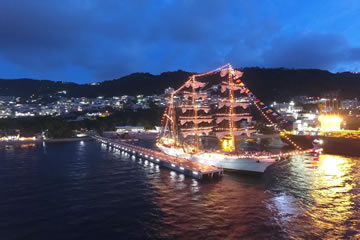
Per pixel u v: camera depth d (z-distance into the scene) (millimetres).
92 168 58031
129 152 86812
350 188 39062
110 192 37969
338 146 76875
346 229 25047
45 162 67438
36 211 30250
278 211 29781
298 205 31766
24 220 27578
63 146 111938
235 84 57281
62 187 41125
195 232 24484
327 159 67250
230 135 58594
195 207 31250
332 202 32781
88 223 26734
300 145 90875
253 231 24641
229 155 53219
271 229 25047
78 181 45188
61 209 30859
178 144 78688
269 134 161125
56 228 25562
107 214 29156
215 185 41531
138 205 32125
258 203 32594
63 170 55812
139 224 26406
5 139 139375
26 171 54969
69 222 27000
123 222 26922
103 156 78875
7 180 46406
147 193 37312
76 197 35656
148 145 115625
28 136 144250
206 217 28078
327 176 47375
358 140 72312
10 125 157875
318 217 27969
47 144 121812
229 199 34250
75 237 23625
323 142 80500
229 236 23656
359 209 30297
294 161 64562
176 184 42312
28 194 37281
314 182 43000
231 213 29219
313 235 23797
